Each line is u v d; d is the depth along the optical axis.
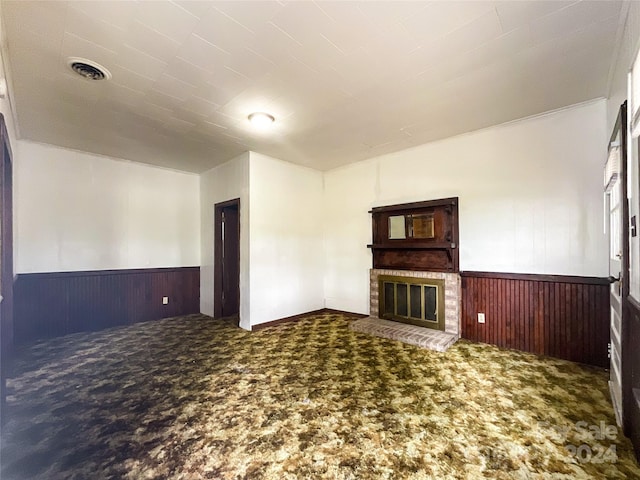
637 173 1.61
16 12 1.67
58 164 4.00
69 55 2.08
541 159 3.07
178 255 5.14
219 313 4.94
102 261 4.35
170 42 1.96
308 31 1.87
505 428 1.82
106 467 1.53
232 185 4.54
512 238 3.25
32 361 3.00
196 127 3.33
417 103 2.82
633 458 1.56
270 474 1.48
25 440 1.75
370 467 1.52
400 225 4.20
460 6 1.68
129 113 2.98
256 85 2.49
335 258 5.09
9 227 2.61
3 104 2.14
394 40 1.96
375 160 4.51
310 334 3.84
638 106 1.35
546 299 3.02
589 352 2.77
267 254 4.36
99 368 2.80
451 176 3.71
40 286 3.83
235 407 2.09
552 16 1.75
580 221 2.85
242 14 1.72
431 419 1.92
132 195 4.66
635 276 1.65
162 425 1.88
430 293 3.82
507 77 2.40
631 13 1.63
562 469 1.49
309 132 3.50
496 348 3.24
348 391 2.30
